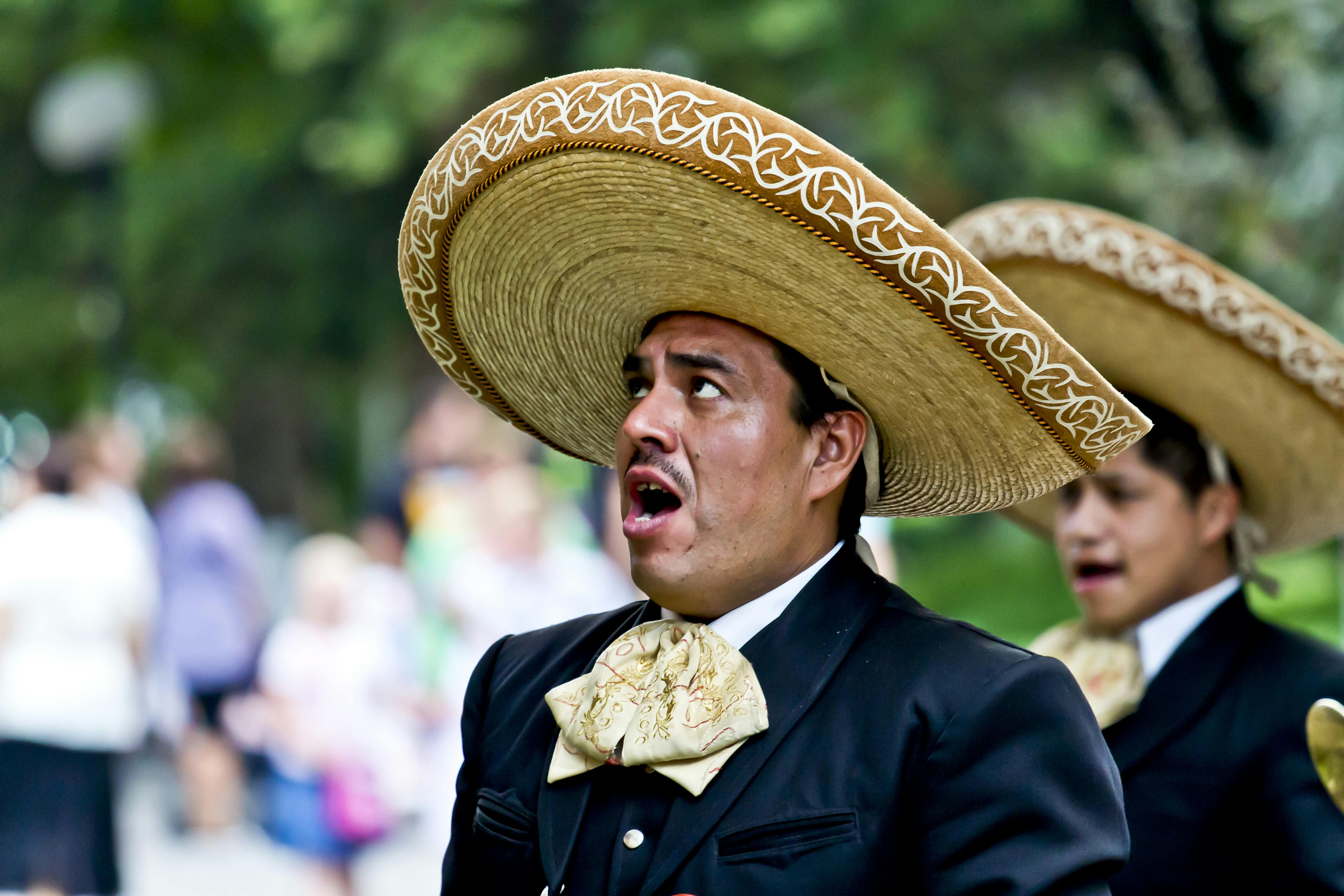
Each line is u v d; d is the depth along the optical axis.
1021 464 8.01
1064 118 49.09
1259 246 34.81
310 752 26.47
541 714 8.50
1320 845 9.48
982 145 49.75
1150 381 10.86
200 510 33.59
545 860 7.77
